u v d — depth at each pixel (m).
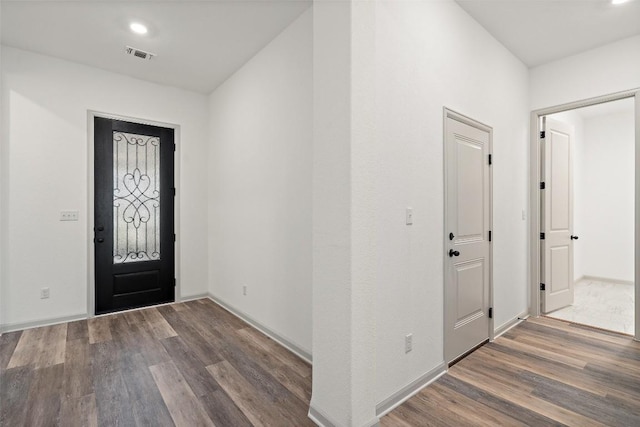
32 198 3.21
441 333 2.35
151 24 2.77
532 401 1.98
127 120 3.77
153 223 3.97
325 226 1.75
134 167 3.84
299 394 2.05
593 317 3.52
